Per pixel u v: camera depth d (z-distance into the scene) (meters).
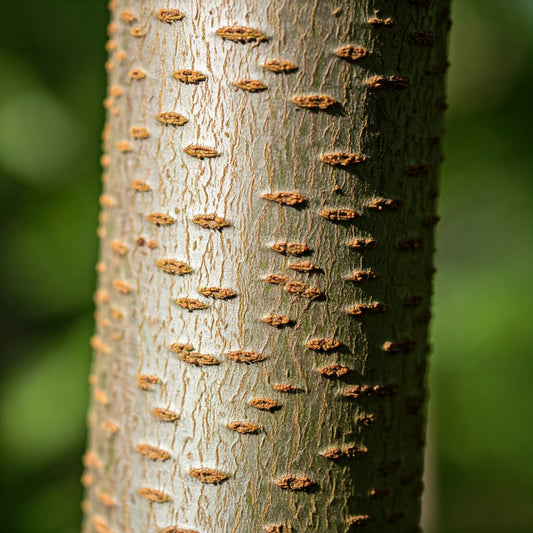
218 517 0.75
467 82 2.34
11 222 1.90
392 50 0.74
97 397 0.77
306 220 0.74
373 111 0.74
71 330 1.84
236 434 0.74
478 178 2.28
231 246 0.74
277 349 0.74
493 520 2.35
